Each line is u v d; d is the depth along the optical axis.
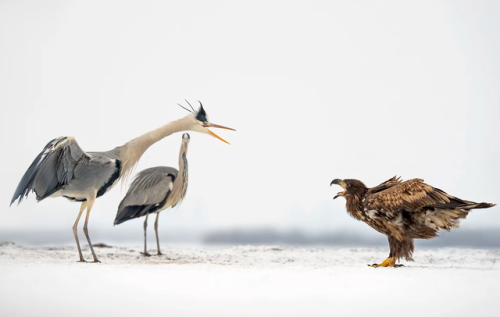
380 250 20.70
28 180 13.76
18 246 19.23
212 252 19.38
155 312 8.00
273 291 9.24
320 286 9.71
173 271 11.45
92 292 9.15
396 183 13.86
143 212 17.62
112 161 15.51
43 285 9.63
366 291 9.25
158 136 17.47
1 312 7.96
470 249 21.23
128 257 16.84
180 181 18.33
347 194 14.12
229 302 8.54
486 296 8.93
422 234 13.37
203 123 18.89
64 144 14.02
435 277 10.73
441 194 12.67
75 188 14.87
